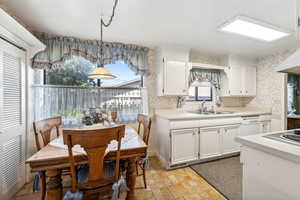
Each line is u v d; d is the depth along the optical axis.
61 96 2.29
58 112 2.27
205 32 2.14
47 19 1.81
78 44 2.32
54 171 1.20
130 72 2.78
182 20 1.83
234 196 1.66
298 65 1.02
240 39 2.38
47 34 2.17
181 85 2.71
